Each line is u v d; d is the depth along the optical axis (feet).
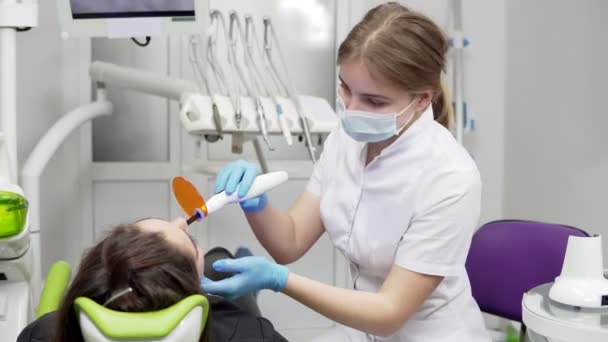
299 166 8.39
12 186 4.16
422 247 4.00
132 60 8.06
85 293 2.55
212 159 8.29
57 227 7.89
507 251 5.10
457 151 4.24
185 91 6.31
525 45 7.72
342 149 4.78
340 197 4.58
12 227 3.98
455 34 7.68
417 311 4.39
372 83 3.82
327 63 8.41
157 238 2.74
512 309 5.05
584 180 6.35
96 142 8.16
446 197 4.02
